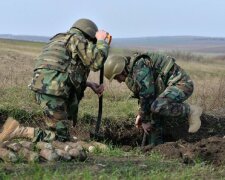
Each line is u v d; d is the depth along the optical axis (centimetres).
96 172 557
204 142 713
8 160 597
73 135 855
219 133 945
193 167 610
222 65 4122
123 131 899
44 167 571
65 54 678
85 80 699
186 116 796
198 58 4612
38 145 646
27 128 691
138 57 759
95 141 784
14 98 970
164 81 782
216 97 1109
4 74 1404
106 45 675
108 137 883
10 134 684
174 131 917
